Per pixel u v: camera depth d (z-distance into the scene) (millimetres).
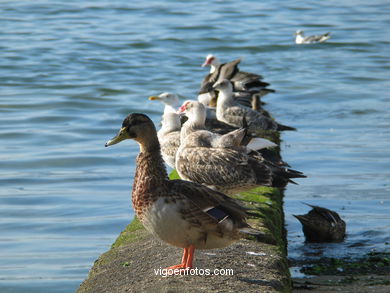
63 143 17656
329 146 17484
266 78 26234
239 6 41750
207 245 7445
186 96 23016
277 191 11883
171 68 27281
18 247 11016
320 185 14523
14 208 12844
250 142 12109
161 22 35844
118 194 13758
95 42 30922
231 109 18922
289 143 17828
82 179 14773
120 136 7449
